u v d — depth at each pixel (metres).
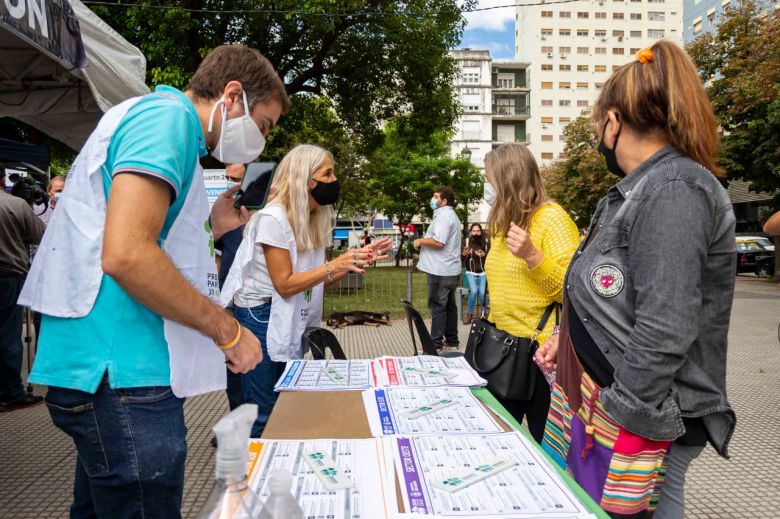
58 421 1.32
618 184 1.51
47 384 1.29
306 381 2.10
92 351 1.26
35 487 3.24
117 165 1.19
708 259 1.38
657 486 1.47
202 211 1.44
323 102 15.85
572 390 1.62
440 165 31.23
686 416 1.40
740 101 16.56
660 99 1.43
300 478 1.21
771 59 15.91
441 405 1.77
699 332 1.42
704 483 3.35
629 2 72.19
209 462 3.57
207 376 1.43
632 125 1.50
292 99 14.30
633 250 1.40
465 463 1.30
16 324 4.72
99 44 4.51
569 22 71.38
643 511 1.39
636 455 1.39
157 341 1.31
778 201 17.91
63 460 3.64
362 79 14.19
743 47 17.84
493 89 70.25
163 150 1.22
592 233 1.62
